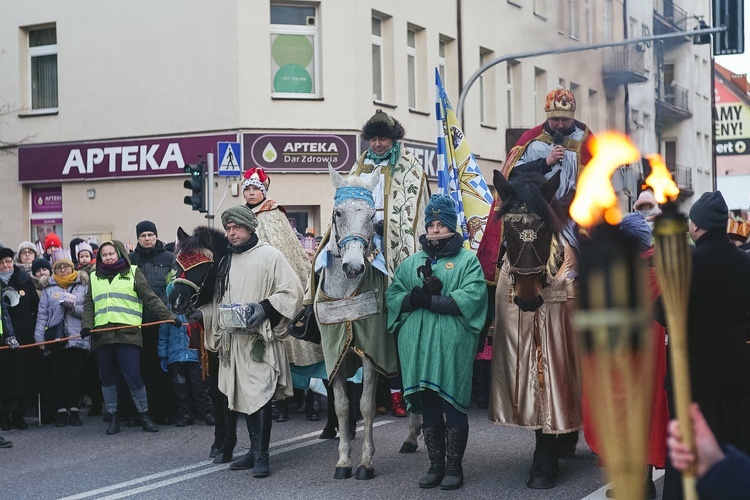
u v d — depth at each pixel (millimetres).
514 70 24328
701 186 7867
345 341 7293
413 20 24391
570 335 6742
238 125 21969
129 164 23266
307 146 22250
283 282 7750
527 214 6281
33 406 11320
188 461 8516
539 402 6703
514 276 6328
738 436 4953
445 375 6891
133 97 23219
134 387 10359
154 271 11109
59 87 24156
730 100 39969
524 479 7164
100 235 23750
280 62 22438
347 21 22516
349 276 6875
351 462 8055
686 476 2020
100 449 9352
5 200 24859
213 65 22188
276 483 7387
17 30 24594
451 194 9078
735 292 4797
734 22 13539
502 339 6902
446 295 6961
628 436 1599
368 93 22953
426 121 24984
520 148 7754
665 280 1847
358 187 7113
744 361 4875
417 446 8484
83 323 10305
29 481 7852
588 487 6852
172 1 22625
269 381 7676
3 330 10297
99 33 23609
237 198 21969
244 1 21922
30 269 12117
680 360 1877
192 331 9375
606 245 1523
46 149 24266
